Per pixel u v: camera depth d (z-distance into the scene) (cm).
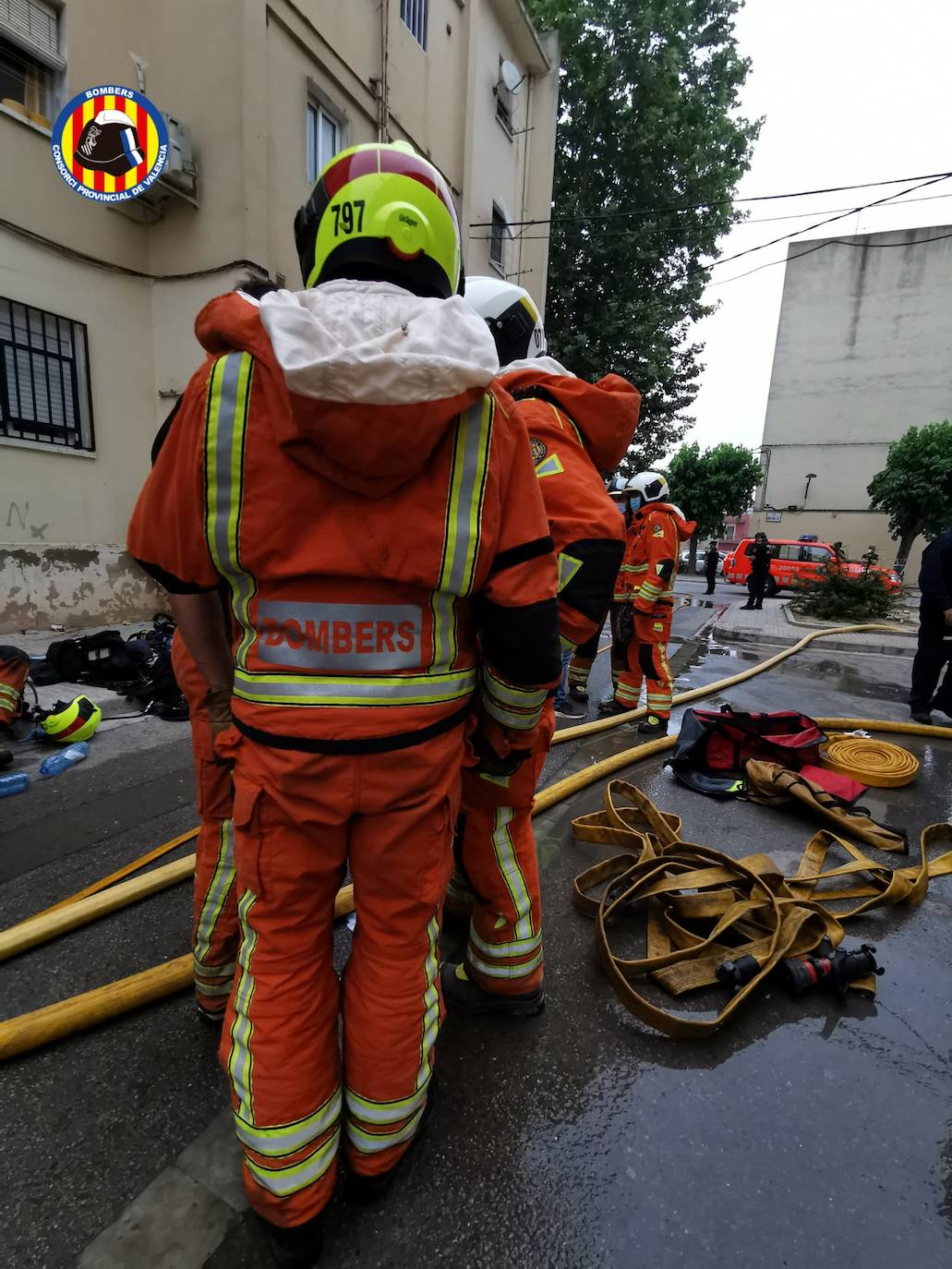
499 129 1305
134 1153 141
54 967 198
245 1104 114
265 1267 120
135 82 731
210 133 725
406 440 92
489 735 137
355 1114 124
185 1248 123
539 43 1362
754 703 577
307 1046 115
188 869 244
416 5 1013
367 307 101
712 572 2045
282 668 107
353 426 89
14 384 665
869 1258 126
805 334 3588
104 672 509
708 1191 138
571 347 1666
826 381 3575
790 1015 191
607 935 224
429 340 96
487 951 179
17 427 671
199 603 121
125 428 764
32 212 659
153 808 308
